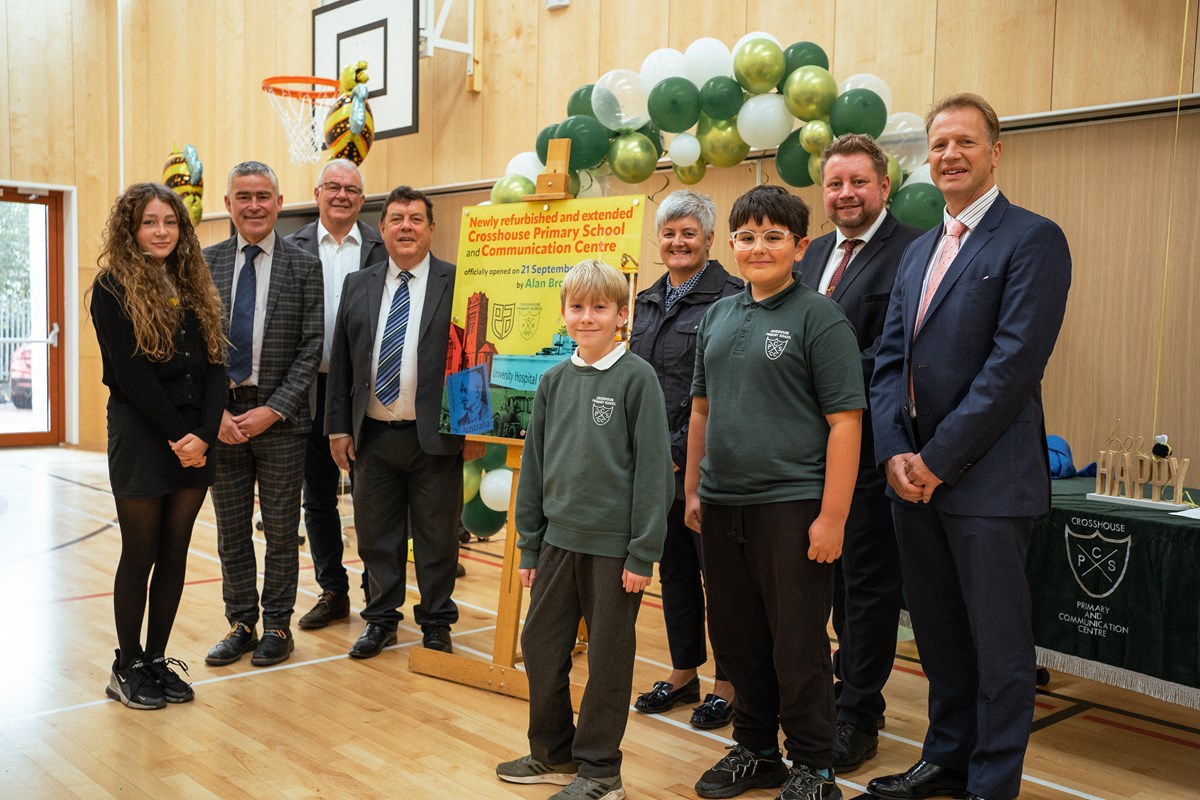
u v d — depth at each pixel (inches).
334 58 267.1
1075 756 108.2
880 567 105.2
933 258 94.0
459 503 140.5
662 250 118.2
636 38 212.1
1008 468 86.4
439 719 114.0
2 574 180.2
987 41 160.7
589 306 93.6
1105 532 104.6
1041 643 109.7
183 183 261.0
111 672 127.6
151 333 107.3
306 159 294.0
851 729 104.3
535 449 99.1
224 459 134.8
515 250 128.4
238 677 127.6
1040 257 85.1
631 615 93.0
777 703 97.0
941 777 94.9
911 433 91.6
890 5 172.6
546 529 98.2
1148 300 144.9
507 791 95.3
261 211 135.9
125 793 92.9
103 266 110.0
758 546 89.4
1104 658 104.3
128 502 111.0
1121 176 147.3
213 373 116.4
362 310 139.3
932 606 94.2
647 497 90.7
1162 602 99.7
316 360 139.0
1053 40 153.5
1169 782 101.5
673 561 120.5
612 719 93.2
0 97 341.1
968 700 94.3
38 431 360.8
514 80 237.9
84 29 356.8
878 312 105.6
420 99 261.4
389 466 138.9
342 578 155.8
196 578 180.2
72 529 222.2
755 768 96.7
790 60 153.9
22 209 352.5
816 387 88.0
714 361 93.3
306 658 136.4
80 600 163.2
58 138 352.5
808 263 116.1
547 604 96.0
